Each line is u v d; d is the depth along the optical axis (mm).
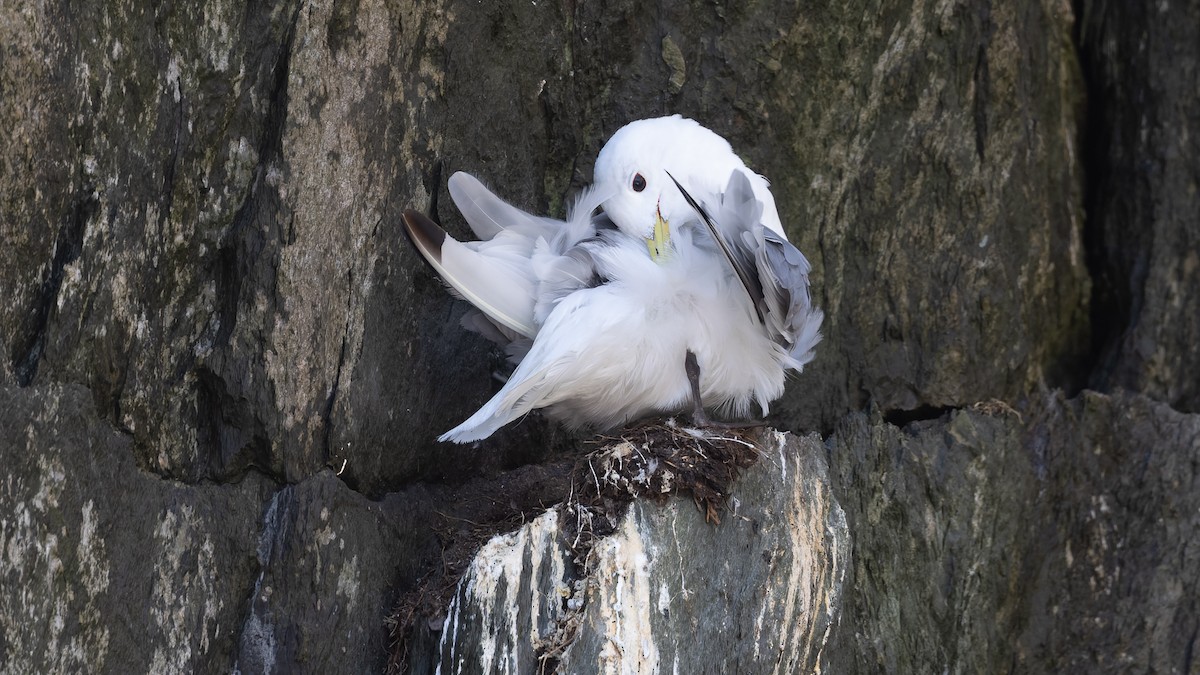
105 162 7703
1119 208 12742
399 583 9234
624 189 9273
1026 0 11867
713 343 8656
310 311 8688
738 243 8266
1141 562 11758
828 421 11625
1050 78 12367
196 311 8438
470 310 9375
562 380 8266
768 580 8508
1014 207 11859
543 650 7785
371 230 9086
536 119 10516
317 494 8734
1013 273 11906
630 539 7988
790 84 11078
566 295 8562
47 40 7293
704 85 10992
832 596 8891
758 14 10930
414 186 9422
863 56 11188
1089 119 13078
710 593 8266
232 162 8445
